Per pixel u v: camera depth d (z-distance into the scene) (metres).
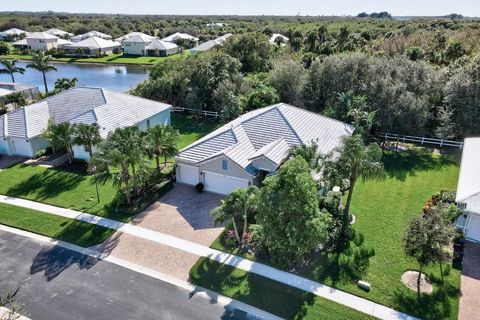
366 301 18.88
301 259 21.69
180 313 18.14
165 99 53.56
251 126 33.88
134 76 82.94
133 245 23.34
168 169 34.00
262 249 22.64
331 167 23.34
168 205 28.11
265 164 28.53
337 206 25.38
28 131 36.69
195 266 21.41
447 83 40.00
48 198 28.95
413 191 30.45
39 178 32.34
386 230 24.92
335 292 19.45
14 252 22.67
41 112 40.00
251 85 52.34
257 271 20.95
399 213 27.12
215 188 30.23
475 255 22.36
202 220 26.09
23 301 18.83
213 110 51.00
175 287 19.88
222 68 52.19
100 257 22.25
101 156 26.44
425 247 18.66
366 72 45.12
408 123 39.56
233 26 167.62
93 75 84.50
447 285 19.94
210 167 29.50
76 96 42.19
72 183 31.50
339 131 35.81
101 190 30.34
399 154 38.06
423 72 42.62
